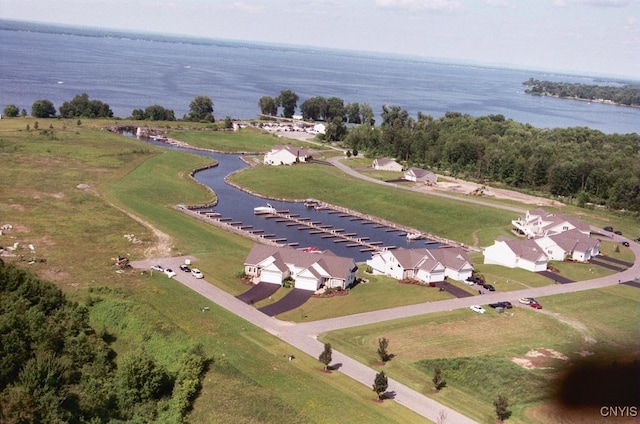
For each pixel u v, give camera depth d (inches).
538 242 4276.6
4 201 4569.4
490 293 3444.9
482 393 2338.8
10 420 1776.6
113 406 2140.7
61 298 2689.5
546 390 2303.2
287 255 3518.7
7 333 2175.2
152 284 3191.4
